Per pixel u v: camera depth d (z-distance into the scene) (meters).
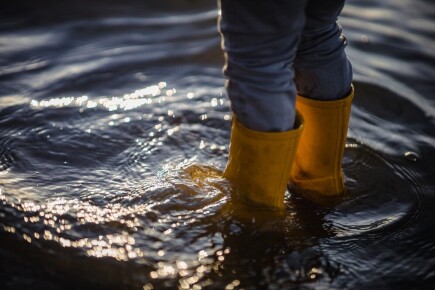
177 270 1.22
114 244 1.28
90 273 1.21
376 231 1.35
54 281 1.18
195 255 1.26
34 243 1.26
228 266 1.24
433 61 2.17
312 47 1.27
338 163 1.41
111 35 2.33
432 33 2.44
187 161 1.56
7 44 2.18
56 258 1.23
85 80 1.95
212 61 2.14
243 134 1.25
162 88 1.94
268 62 1.15
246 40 1.13
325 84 1.31
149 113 1.78
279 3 1.08
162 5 2.68
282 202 1.35
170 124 1.73
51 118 1.72
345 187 1.48
